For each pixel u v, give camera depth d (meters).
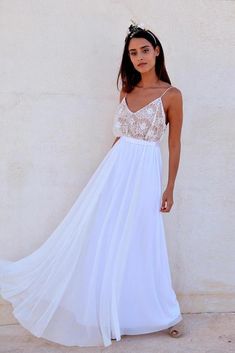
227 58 3.39
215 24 3.35
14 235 3.40
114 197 3.09
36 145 3.34
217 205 3.53
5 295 3.21
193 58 3.37
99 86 3.33
